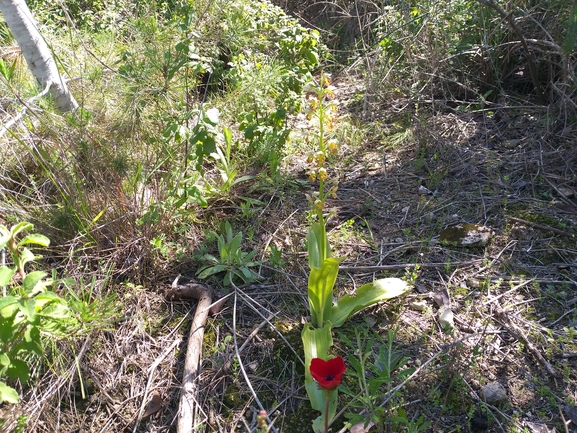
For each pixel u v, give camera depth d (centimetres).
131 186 317
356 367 214
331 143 237
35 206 304
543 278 280
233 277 294
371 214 339
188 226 319
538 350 243
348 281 287
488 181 351
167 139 332
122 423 228
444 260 297
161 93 338
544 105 421
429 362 232
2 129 290
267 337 258
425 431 214
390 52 485
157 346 258
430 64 454
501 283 280
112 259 293
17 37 351
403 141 408
